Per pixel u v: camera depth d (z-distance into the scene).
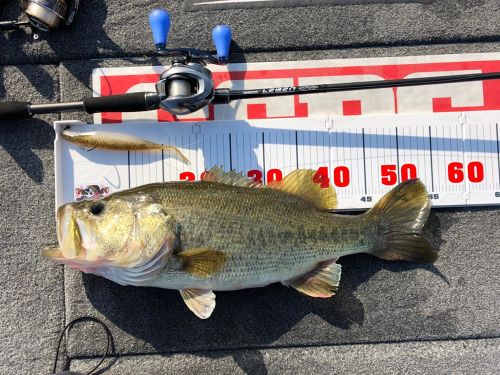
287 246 0.74
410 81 0.75
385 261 0.82
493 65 0.83
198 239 0.71
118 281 0.73
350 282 0.82
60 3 0.79
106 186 0.81
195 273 0.72
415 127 0.82
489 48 0.83
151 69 0.83
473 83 0.83
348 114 0.83
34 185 0.82
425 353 0.81
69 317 0.81
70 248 0.71
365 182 0.82
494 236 0.82
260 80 0.83
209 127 0.82
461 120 0.82
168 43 0.83
